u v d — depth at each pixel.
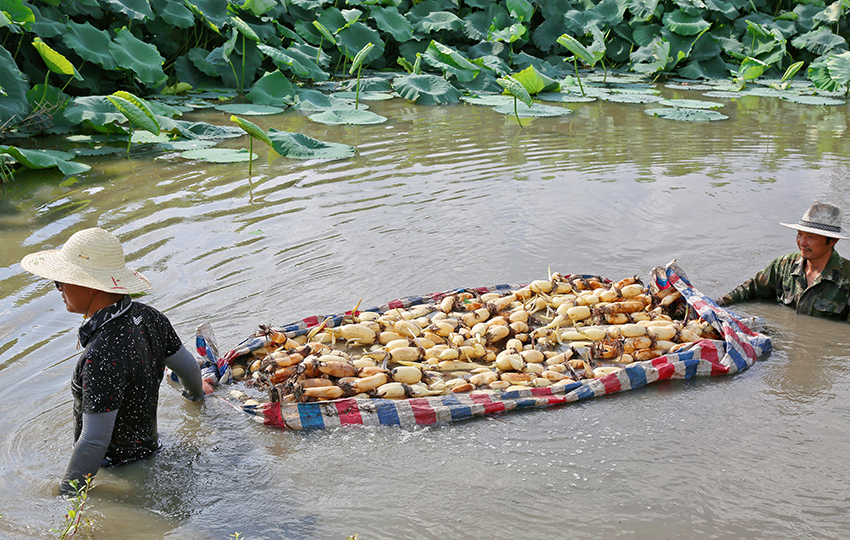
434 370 4.12
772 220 6.91
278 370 3.92
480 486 3.13
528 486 3.13
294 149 9.12
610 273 5.55
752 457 3.35
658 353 4.29
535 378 4.02
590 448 3.42
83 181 7.80
